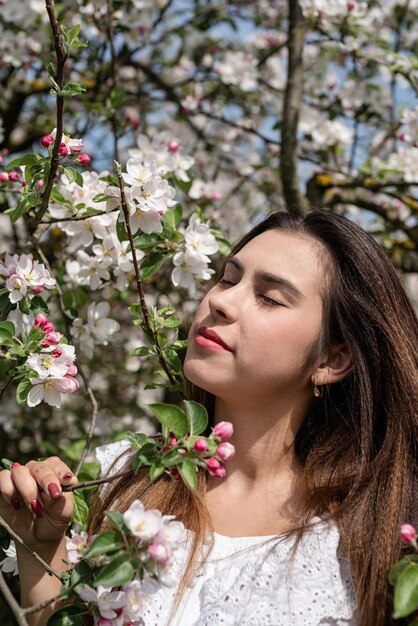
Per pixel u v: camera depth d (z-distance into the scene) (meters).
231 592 1.42
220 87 3.52
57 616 1.39
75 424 3.46
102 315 2.07
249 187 3.82
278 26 3.80
